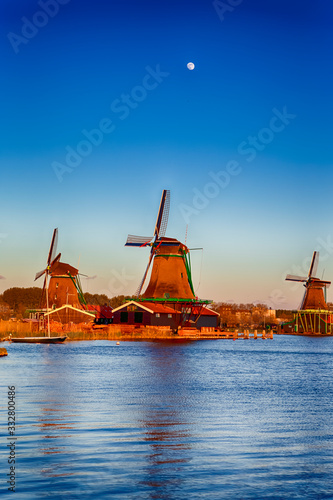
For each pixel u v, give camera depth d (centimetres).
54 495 1767
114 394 3725
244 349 10081
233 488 1845
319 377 5300
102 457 2152
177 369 5753
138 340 11112
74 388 3991
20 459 2117
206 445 2356
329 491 1827
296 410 3284
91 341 10781
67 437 2448
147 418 2900
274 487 1858
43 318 12975
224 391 4091
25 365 5738
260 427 2752
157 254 12588
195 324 13538
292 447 2347
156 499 1750
